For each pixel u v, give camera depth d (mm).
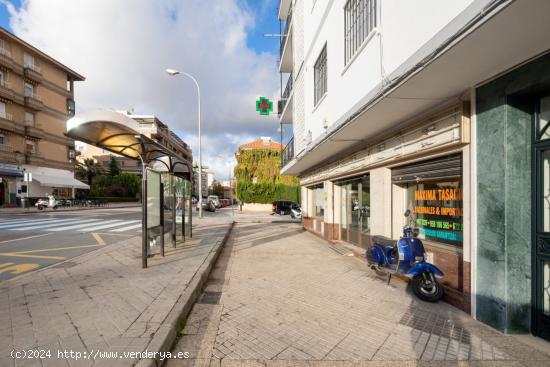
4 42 30859
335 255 8500
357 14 6375
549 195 3545
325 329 3697
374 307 4445
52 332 3021
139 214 23500
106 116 5469
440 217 5266
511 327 3600
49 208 28703
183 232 9398
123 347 2730
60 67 37812
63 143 38188
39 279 4965
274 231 15156
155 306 3764
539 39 2947
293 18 13523
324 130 8297
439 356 3115
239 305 4453
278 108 18125
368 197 8055
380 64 5055
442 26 3465
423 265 4668
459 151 4461
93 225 14953
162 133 62344
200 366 2840
